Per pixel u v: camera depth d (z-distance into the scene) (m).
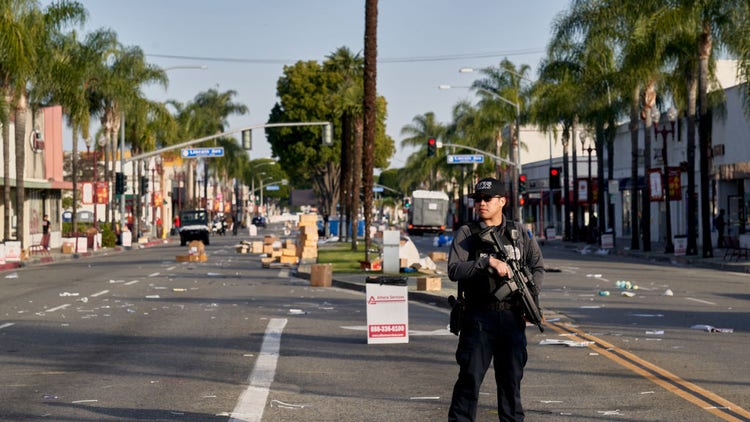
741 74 56.34
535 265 10.27
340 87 132.12
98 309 28.69
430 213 128.12
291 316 26.34
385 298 20.39
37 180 80.81
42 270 53.50
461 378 10.14
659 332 21.58
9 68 59.84
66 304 30.56
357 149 95.44
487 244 10.09
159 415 12.94
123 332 22.70
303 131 135.25
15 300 32.34
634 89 70.38
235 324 24.30
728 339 20.50
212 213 192.50
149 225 150.50
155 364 17.59
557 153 169.12
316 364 17.55
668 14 57.97
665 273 45.59
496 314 10.03
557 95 86.06
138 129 102.00
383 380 15.78
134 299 32.38
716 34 57.75
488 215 10.26
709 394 14.21
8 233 64.56
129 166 146.62
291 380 15.78
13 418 12.78
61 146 87.88
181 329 23.23
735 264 50.09
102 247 86.12
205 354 18.88
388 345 20.16
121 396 14.38
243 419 12.59
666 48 60.91
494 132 122.25
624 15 65.81
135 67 92.62
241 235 141.25
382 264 43.09
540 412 13.00
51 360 18.20
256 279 43.69
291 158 137.12
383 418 12.71
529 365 17.12
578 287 36.00
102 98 91.69
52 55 68.62
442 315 26.92
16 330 23.20
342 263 52.06
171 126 110.38
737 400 13.75
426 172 179.38
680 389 14.63
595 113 78.81
